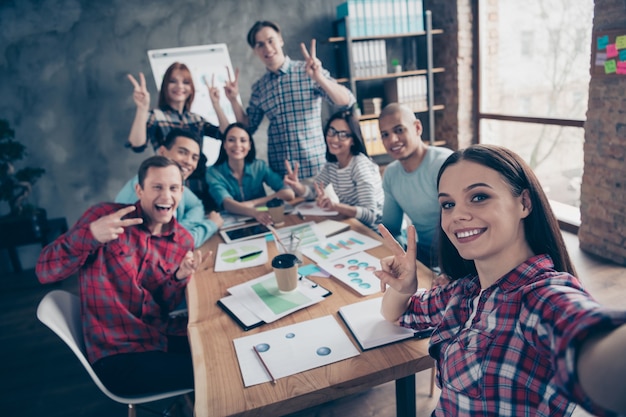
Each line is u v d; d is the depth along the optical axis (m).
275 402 1.00
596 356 0.52
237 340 1.25
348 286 1.50
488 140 4.91
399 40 4.75
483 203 0.83
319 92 3.29
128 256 1.65
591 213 3.24
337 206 2.29
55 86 3.96
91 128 4.11
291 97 3.30
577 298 0.66
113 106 4.13
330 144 2.51
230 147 2.71
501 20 4.62
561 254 0.86
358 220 2.27
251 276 1.68
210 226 2.21
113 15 3.99
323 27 4.54
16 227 3.65
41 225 3.75
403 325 1.18
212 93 3.40
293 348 1.18
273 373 1.09
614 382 0.48
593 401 0.51
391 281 1.16
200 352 1.21
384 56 4.46
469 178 0.84
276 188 2.93
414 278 1.15
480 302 0.88
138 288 1.65
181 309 2.00
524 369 0.76
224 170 2.84
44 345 2.82
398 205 2.25
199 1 4.17
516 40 4.74
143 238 1.70
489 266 0.88
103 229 1.49
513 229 0.84
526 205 0.85
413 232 1.14
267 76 3.37
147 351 1.58
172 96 3.22
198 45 4.24
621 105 2.90
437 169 2.02
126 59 4.09
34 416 2.14
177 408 1.98
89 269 1.60
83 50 3.97
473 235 0.84
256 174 2.89
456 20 4.49
